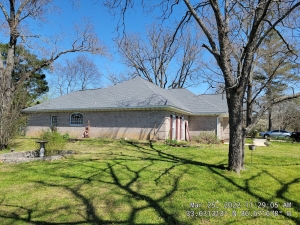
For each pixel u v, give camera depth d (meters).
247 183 6.12
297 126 41.47
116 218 4.00
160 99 16.91
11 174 6.79
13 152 10.40
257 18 6.62
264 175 6.93
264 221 4.07
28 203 4.61
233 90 7.18
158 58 32.72
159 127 16.55
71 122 19.95
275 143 19.80
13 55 13.87
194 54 31.77
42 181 6.09
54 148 10.54
